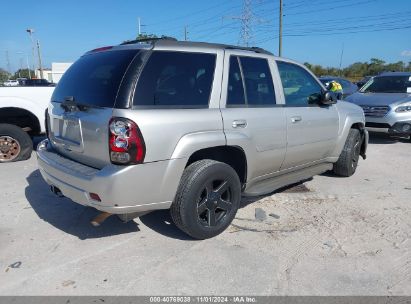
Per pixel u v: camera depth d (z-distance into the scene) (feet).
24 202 16.02
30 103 22.91
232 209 13.11
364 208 15.72
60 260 11.32
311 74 17.13
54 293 9.72
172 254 11.69
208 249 12.01
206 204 12.25
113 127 10.25
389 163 23.88
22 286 10.00
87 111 11.12
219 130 12.11
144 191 10.71
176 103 11.31
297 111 15.40
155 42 11.51
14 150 22.98
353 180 19.81
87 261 11.26
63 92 13.02
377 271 10.87
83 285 10.07
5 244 12.28
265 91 14.33
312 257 11.60
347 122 18.71
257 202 16.19
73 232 13.19
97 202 10.66
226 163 13.66
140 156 10.37
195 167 11.80
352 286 10.14
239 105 13.05
